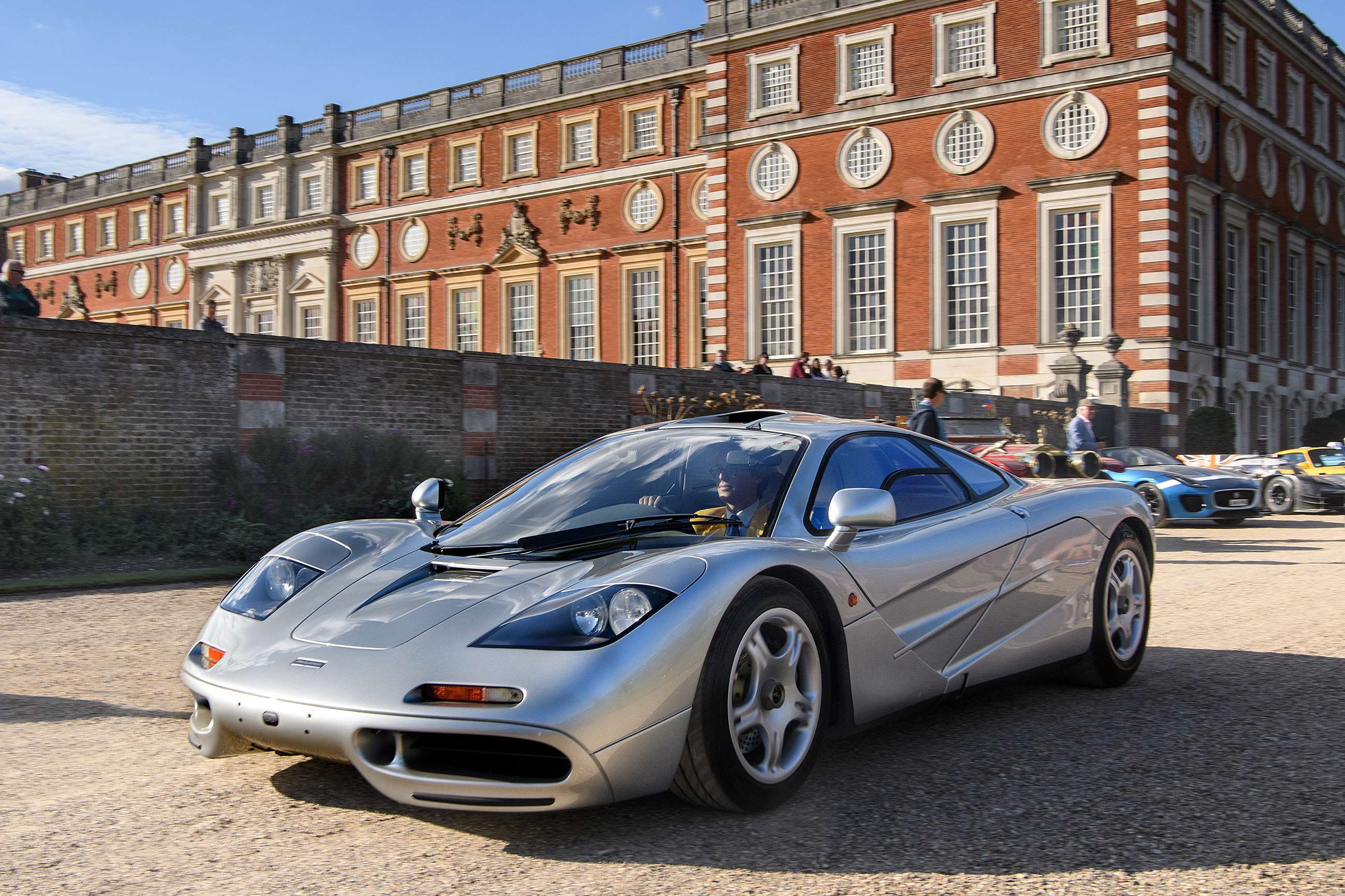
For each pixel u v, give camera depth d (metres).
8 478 9.30
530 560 3.27
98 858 2.75
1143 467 15.02
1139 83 24.98
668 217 33.91
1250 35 29.73
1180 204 25.47
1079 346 25.61
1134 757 3.59
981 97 26.80
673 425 4.20
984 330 26.97
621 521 3.46
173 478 10.37
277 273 43.59
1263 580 8.43
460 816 3.05
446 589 3.10
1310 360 33.78
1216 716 4.14
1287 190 32.12
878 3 28.06
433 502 4.16
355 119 41.91
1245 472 17.89
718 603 2.87
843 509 3.28
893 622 3.49
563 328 36.19
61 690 4.75
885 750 3.70
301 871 2.65
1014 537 4.07
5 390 9.32
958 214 27.12
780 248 30.05
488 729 2.56
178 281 47.34
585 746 2.57
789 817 3.01
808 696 3.17
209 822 3.03
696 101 33.41
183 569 8.88
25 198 54.84
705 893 2.48
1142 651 4.77
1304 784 3.29
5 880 2.62
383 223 40.84
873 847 2.78
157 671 5.16
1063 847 2.77
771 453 3.72
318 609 3.16
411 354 12.38
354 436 11.27
